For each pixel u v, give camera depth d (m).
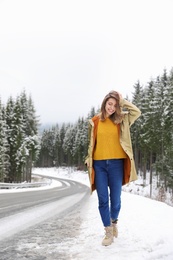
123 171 3.80
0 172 39.47
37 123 53.31
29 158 51.25
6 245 3.63
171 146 35.91
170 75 39.50
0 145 39.41
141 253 3.06
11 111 45.00
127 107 3.69
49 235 4.32
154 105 41.97
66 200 12.73
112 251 3.19
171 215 5.83
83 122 94.44
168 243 3.33
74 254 3.16
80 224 5.53
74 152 96.12
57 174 91.19
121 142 3.64
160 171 39.69
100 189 3.64
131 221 5.32
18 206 8.98
